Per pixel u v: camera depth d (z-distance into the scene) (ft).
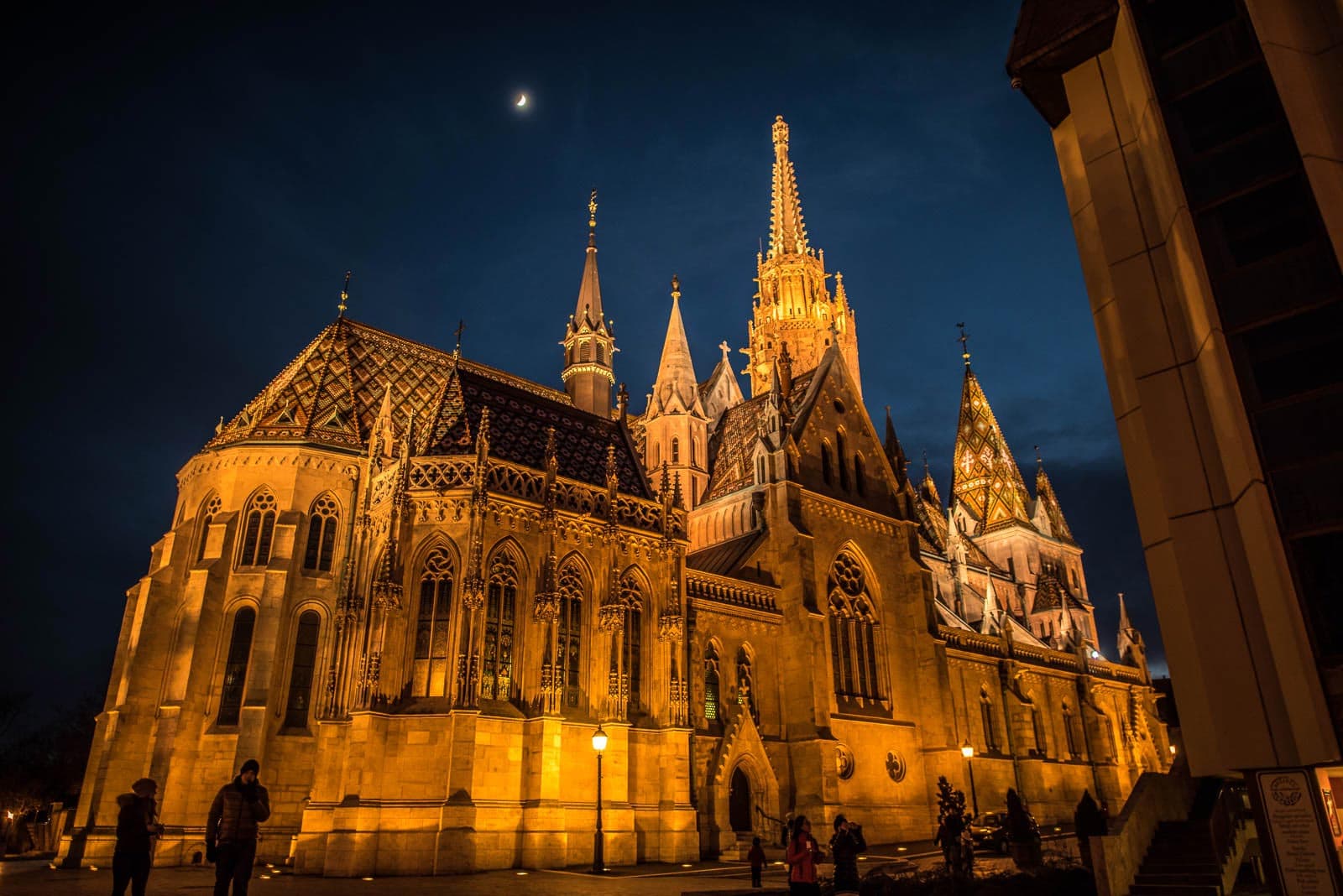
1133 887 86.94
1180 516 60.39
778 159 367.04
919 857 134.72
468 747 117.39
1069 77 74.33
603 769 129.18
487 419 138.21
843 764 165.68
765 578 175.52
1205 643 57.52
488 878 106.01
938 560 300.20
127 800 58.13
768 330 337.93
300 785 145.48
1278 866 51.70
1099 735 241.96
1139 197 67.92
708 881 103.81
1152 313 65.05
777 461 180.55
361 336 197.57
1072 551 386.52
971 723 205.87
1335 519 52.65
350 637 134.41
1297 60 58.65
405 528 129.08
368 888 94.53
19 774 264.52
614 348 237.45
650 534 149.38
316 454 165.07
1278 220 57.82
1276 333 56.65
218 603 152.76
